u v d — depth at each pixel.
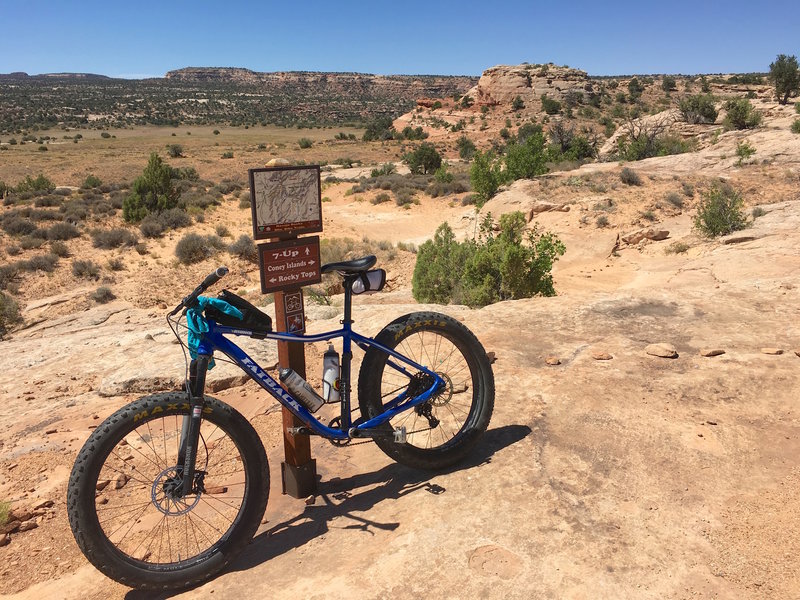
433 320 3.57
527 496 3.18
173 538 3.28
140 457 4.28
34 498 3.87
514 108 149.88
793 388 4.27
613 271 18.94
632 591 2.46
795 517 2.86
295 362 3.32
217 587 2.81
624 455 3.54
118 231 27.81
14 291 21.94
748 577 2.50
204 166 82.06
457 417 4.25
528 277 13.31
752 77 153.25
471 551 2.77
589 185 27.88
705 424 3.85
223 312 2.93
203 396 2.90
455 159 87.06
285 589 2.71
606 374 4.70
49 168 77.88
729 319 5.74
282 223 3.16
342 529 3.16
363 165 80.44
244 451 2.97
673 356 4.94
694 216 21.75
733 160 31.12
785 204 20.20
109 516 3.55
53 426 4.99
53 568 3.18
